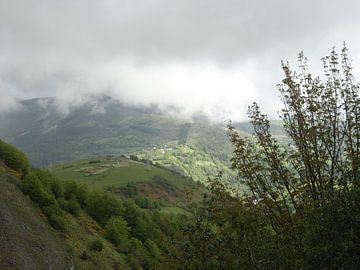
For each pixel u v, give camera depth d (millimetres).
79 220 86562
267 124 17531
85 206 98562
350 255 11711
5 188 68500
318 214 12914
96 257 74375
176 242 19797
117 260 79688
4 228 55750
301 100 16703
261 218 16781
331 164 15539
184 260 18562
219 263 17438
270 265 14633
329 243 12188
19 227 59906
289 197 16531
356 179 13375
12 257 51719
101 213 97625
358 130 15109
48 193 81500
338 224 12266
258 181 16859
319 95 16594
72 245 71188
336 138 16172
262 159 17000
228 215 17234
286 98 17141
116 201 100375
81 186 102125
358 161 14461
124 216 100562
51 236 67438
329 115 16203
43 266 56750
